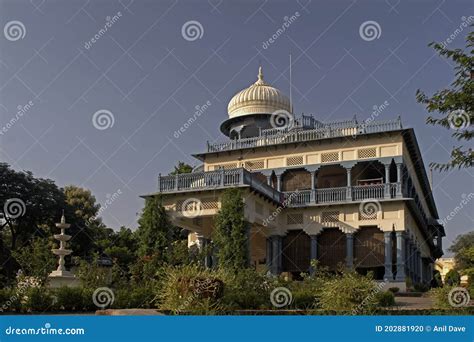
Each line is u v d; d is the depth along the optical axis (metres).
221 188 26.34
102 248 41.50
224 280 14.31
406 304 19.19
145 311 12.80
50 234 40.53
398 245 28.48
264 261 34.84
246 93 36.91
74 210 43.41
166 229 23.52
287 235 31.62
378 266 29.12
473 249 18.31
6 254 36.50
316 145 31.69
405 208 29.34
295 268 30.94
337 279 14.70
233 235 23.84
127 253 36.53
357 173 32.31
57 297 15.75
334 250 30.42
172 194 27.45
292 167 31.97
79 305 16.16
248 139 33.25
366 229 29.83
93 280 18.38
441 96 11.81
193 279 12.98
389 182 29.50
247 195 26.36
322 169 32.44
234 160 33.41
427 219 45.03
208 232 29.84
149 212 23.58
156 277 19.50
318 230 30.58
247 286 16.72
